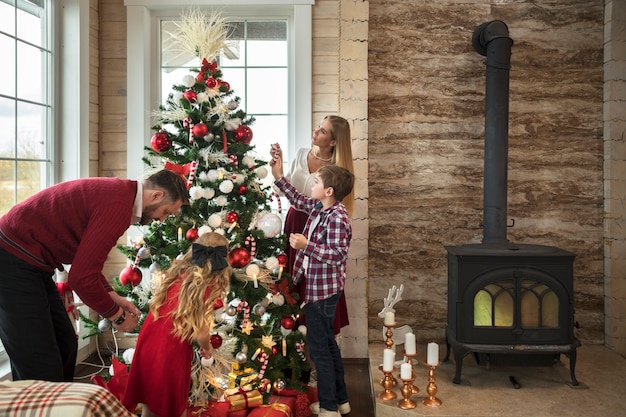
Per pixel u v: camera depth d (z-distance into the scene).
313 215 2.82
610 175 3.60
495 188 3.35
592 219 3.70
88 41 3.47
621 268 3.60
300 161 3.15
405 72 3.70
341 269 2.67
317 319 2.64
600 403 2.66
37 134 3.20
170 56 3.75
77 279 1.93
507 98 3.35
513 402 2.67
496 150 3.34
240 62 3.73
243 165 2.77
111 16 3.65
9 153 2.92
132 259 2.62
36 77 3.21
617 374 3.07
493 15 3.67
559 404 2.64
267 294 2.78
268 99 3.74
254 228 2.69
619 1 3.54
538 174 3.70
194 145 2.66
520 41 3.67
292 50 3.71
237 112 2.82
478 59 3.68
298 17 3.58
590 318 3.71
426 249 3.72
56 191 2.05
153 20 3.72
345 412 2.79
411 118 3.70
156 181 2.13
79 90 3.39
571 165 3.70
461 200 3.71
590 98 3.68
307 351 3.38
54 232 2.03
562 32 3.66
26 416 1.15
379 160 3.72
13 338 2.02
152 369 2.06
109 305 2.03
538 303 2.87
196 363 2.59
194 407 2.53
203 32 2.80
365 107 3.56
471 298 2.88
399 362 3.18
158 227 2.60
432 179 3.71
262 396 2.62
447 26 3.68
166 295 2.13
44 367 2.06
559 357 3.12
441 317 3.72
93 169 3.57
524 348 2.84
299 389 2.77
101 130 3.67
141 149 3.63
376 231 3.73
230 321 2.70
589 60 3.67
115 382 2.45
